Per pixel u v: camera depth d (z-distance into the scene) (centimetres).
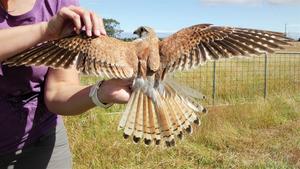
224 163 355
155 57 96
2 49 108
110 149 340
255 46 94
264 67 667
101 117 380
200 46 97
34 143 134
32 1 126
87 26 98
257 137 430
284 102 550
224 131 415
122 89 110
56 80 131
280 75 710
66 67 93
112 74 92
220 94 583
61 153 140
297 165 371
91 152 333
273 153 392
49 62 94
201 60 96
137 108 95
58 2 131
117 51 94
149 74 95
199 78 602
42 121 135
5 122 129
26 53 96
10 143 131
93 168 323
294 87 663
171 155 351
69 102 127
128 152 343
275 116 488
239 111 477
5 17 123
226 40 97
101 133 359
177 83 99
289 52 689
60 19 105
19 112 130
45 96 131
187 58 96
